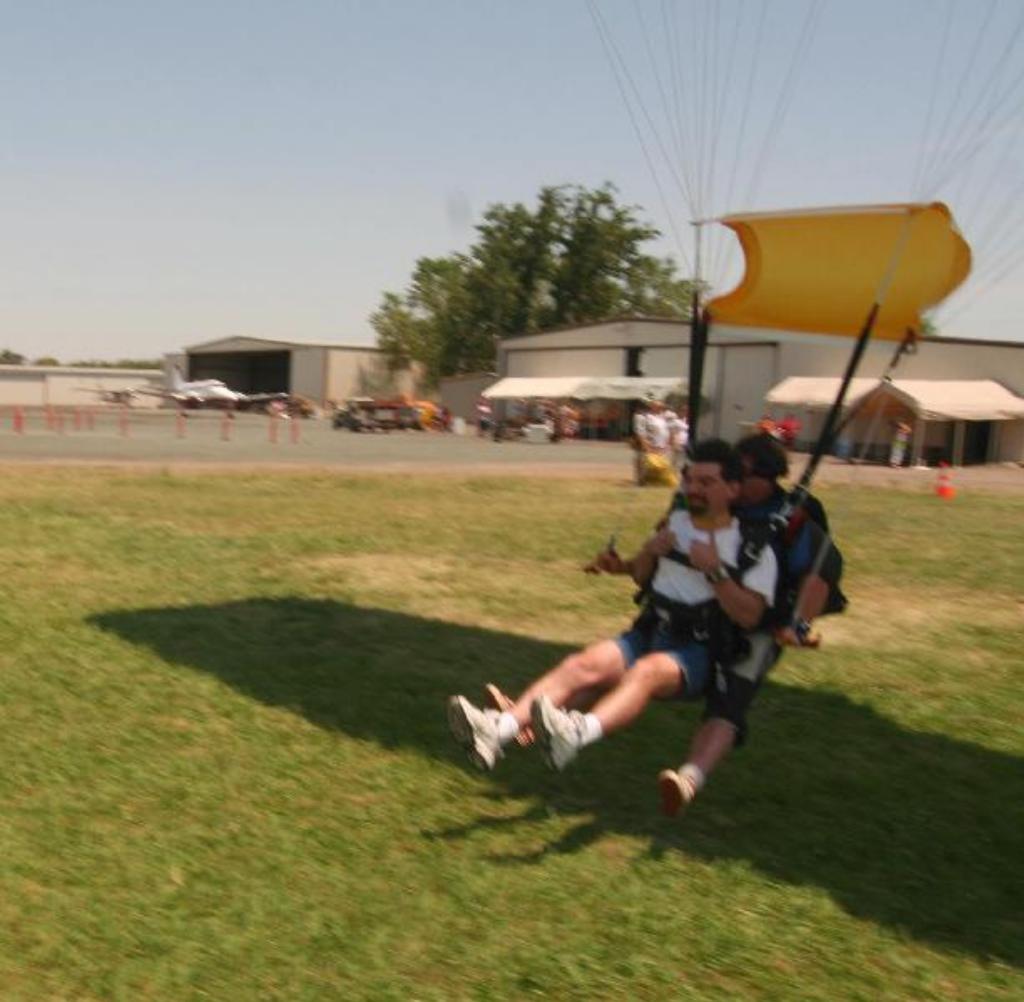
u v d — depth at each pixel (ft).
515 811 13.85
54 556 30.27
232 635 21.98
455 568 31.40
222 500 47.75
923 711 18.84
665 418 74.38
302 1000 9.64
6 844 12.19
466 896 11.54
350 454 92.58
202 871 11.83
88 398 263.29
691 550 12.53
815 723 17.97
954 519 54.49
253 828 12.96
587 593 28.14
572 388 157.69
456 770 15.06
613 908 11.46
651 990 10.04
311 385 233.55
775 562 12.85
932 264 15.24
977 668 22.03
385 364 237.45
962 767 16.22
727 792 14.80
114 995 9.60
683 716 17.66
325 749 15.66
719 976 10.36
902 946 11.05
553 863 12.42
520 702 12.85
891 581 32.65
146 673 19.01
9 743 15.34
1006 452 128.57
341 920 10.97
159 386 273.54
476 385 200.34
